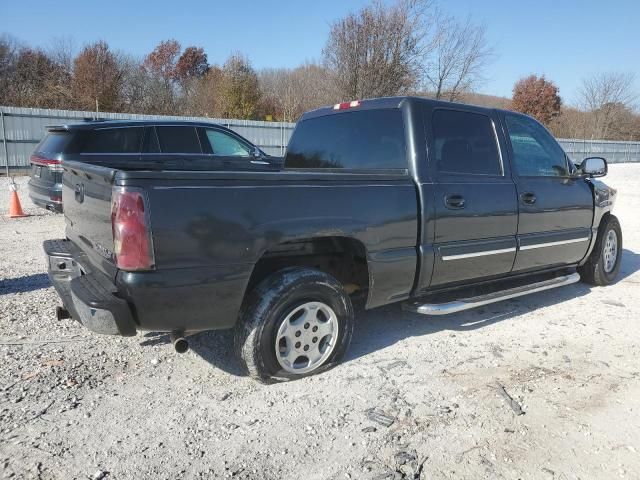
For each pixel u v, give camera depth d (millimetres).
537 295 5699
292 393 3412
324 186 3469
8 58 32469
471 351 4129
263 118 35406
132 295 2895
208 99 36375
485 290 5246
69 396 3320
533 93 48156
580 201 5324
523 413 3203
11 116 18641
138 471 2619
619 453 2816
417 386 3529
